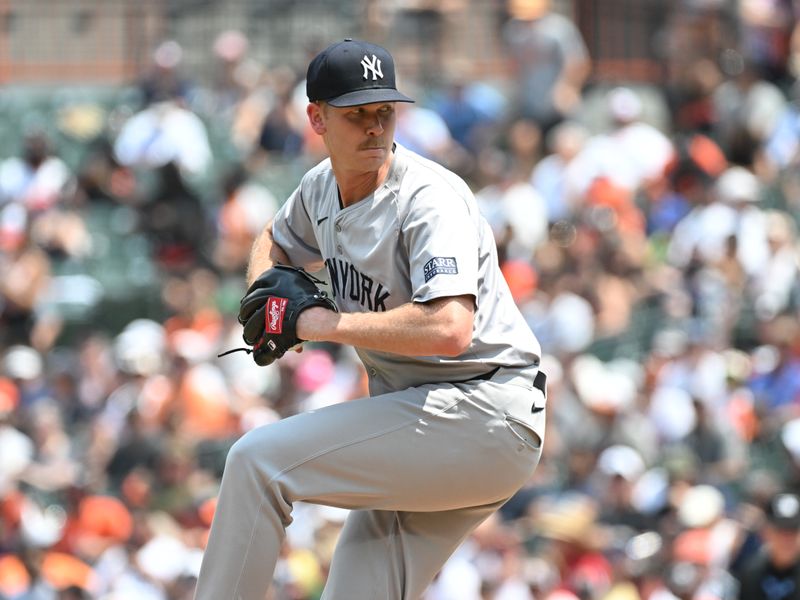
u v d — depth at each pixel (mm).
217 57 57656
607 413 35844
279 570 30266
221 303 46688
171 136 50344
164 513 33938
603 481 33281
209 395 38719
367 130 13242
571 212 46406
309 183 14578
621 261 43281
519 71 52531
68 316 48531
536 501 33094
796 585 25891
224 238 49188
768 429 36750
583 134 52000
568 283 41438
